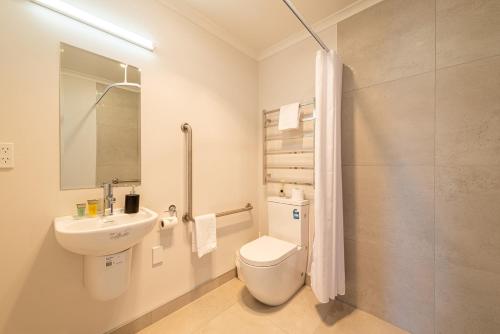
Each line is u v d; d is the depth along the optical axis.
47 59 1.06
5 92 0.96
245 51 2.10
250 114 2.19
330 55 1.47
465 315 1.20
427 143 1.30
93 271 1.08
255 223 2.26
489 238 1.13
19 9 0.99
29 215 1.03
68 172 1.13
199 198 1.74
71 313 1.15
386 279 1.47
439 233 1.27
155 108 1.46
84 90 1.18
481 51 1.13
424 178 1.31
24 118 1.01
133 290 1.37
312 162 1.89
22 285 1.02
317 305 1.64
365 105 1.54
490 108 1.11
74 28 1.14
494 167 1.11
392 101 1.42
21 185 1.01
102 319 1.25
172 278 1.56
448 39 1.22
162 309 1.50
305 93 1.92
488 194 1.12
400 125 1.39
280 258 1.52
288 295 1.67
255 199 2.26
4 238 0.97
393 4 1.41
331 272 1.47
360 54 1.56
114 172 1.29
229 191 1.99
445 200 1.25
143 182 1.41
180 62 1.59
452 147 1.22
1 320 0.97
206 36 1.77
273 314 1.54
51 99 1.08
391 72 1.42
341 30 1.66
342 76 1.65
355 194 1.60
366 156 1.54
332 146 1.47
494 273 1.12
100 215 1.17
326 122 1.49
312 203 1.88
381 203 1.48
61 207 1.11
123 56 1.32
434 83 1.27
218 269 1.89
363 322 1.47
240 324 1.45
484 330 1.14
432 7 1.27
